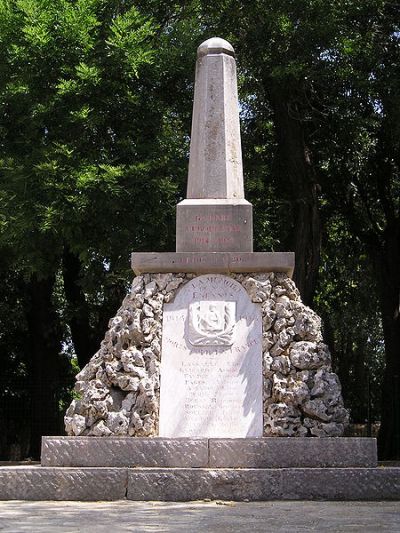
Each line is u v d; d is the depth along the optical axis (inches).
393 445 871.1
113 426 439.2
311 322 454.6
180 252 470.3
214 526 303.3
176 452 416.5
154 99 795.4
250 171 826.2
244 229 480.7
